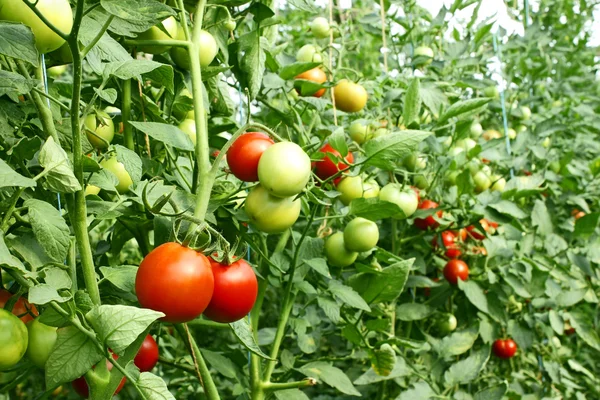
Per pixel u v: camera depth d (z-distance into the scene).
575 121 2.01
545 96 2.08
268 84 1.19
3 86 0.73
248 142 0.87
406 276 1.12
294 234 1.18
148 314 0.68
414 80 1.19
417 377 1.36
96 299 0.76
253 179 0.88
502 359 1.68
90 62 0.83
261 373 1.15
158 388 0.71
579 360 1.82
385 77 1.45
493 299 1.43
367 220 1.12
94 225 0.91
